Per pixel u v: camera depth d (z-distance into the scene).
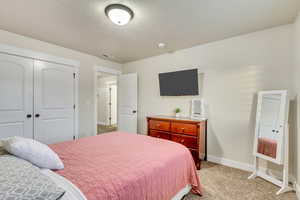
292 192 1.87
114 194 0.88
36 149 1.06
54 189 0.70
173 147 1.70
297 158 1.86
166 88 3.43
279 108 2.01
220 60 2.75
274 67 2.24
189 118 2.88
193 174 1.70
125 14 1.79
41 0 1.66
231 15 1.94
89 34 2.53
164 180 1.27
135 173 1.09
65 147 1.67
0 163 0.84
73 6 1.77
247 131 2.47
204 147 2.86
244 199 1.73
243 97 2.51
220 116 2.75
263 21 2.09
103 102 6.99
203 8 1.79
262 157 2.15
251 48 2.44
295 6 1.74
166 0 1.64
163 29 2.34
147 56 3.77
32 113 2.74
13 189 0.64
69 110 3.26
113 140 1.98
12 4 1.73
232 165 2.60
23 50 2.62
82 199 0.77
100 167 1.16
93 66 3.72
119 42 2.88
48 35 2.58
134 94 4.02
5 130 2.46
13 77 2.53
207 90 2.91
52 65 3.00
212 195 1.79
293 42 2.05
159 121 2.96
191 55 3.12
